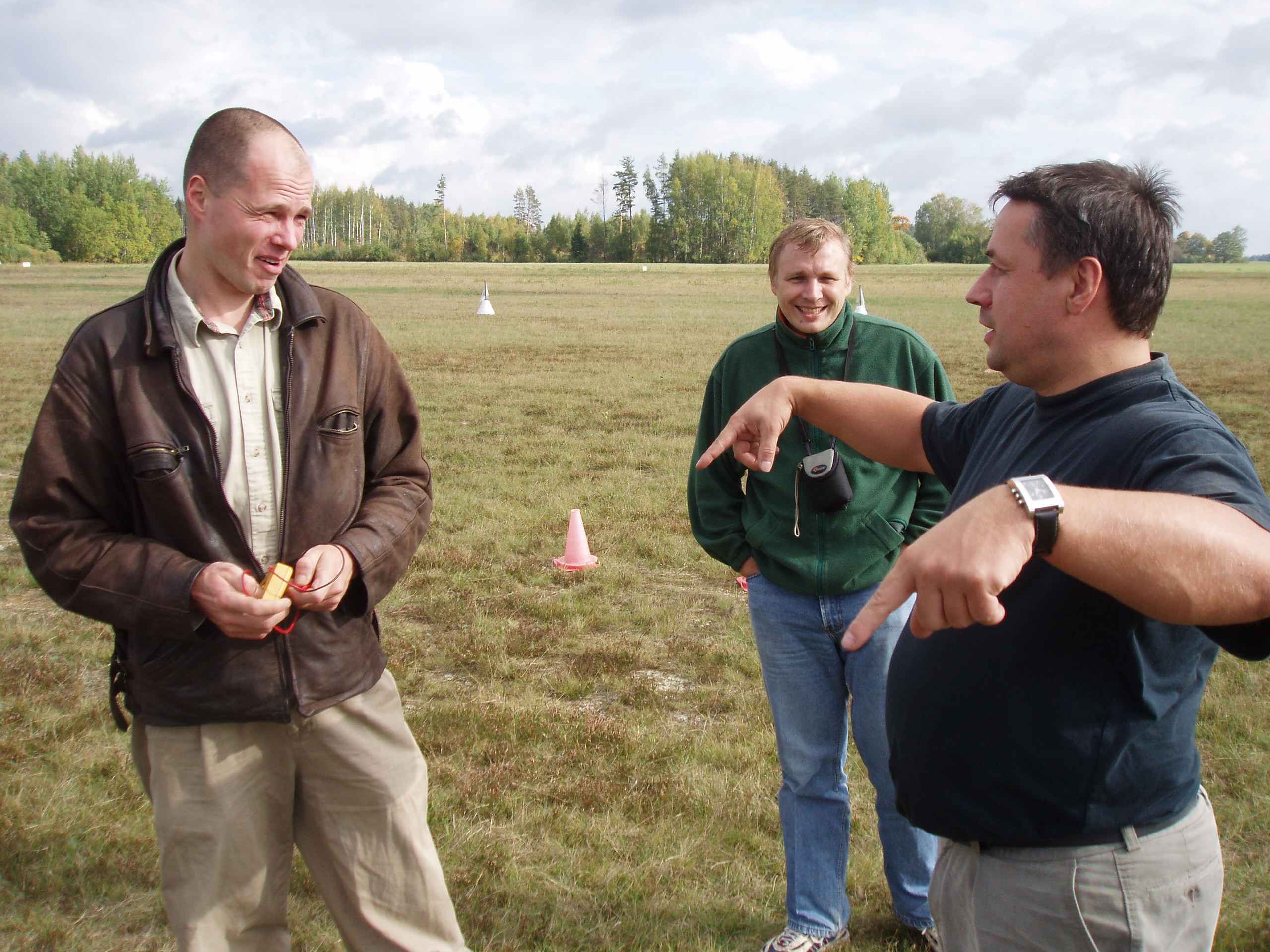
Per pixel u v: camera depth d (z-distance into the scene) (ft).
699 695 14.32
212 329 6.43
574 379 49.06
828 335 8.76
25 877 9.64
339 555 6.50
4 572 19.26
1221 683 14.44
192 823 6.59
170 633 6.14
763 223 373.81
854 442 6.64
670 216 380.17
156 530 6.47
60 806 10.89
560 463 29.78
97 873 9.78
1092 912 4.69
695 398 42.93
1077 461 4.65
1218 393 44.52
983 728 4.81
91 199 358.02
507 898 9.45
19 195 359.05
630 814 11.02
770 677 9.05
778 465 8.86
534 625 16.94
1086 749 4.58
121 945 8.78
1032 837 4.76
